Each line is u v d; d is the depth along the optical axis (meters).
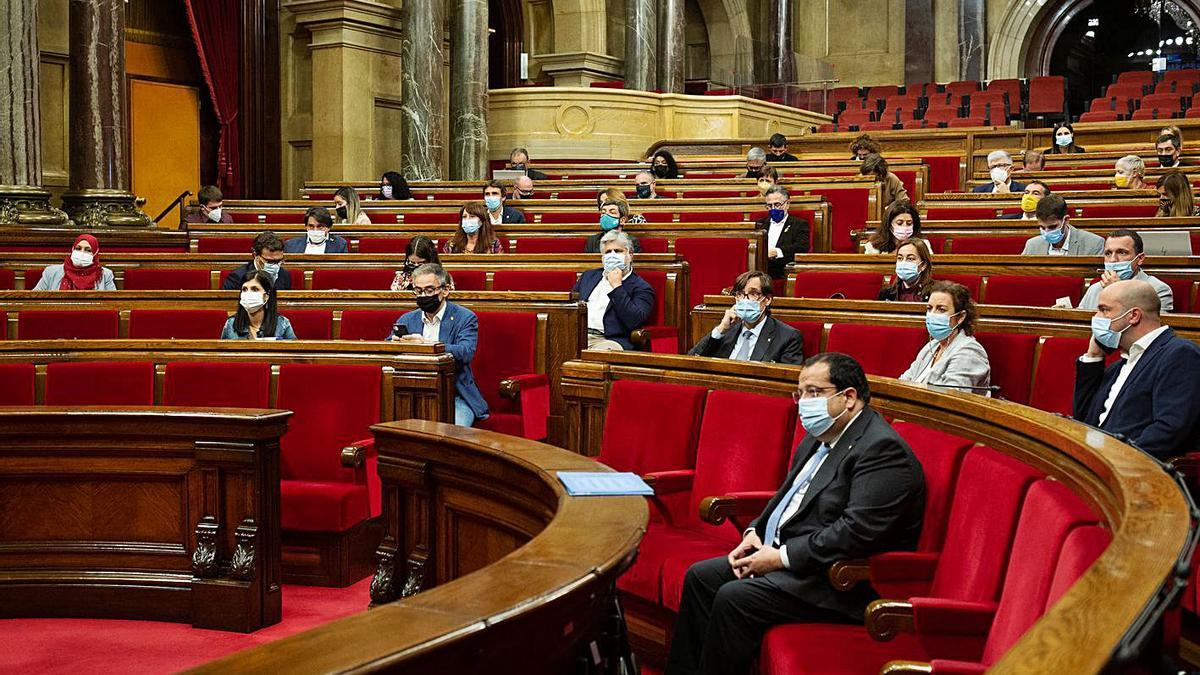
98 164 11.03
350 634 1.94
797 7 23.20
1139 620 1.40
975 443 3.33
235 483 4.52
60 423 4.60
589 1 19.75
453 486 3.98
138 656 4.16
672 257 7.50
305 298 6.86
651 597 3.97
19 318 6.79
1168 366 3.89
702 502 3.80
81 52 10.97
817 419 3.51
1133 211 8.26
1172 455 3.83
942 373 4.93
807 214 9.21
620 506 2.92
